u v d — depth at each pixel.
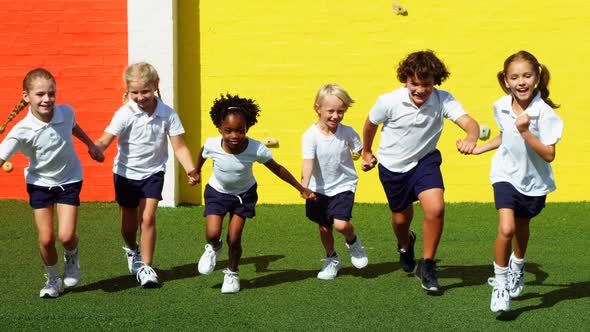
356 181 7.64
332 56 10.30
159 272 7.67
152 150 7.36
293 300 6.79
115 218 9.67
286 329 6.09
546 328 6.07
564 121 10.23
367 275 7.55
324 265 7.48
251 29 10.31
